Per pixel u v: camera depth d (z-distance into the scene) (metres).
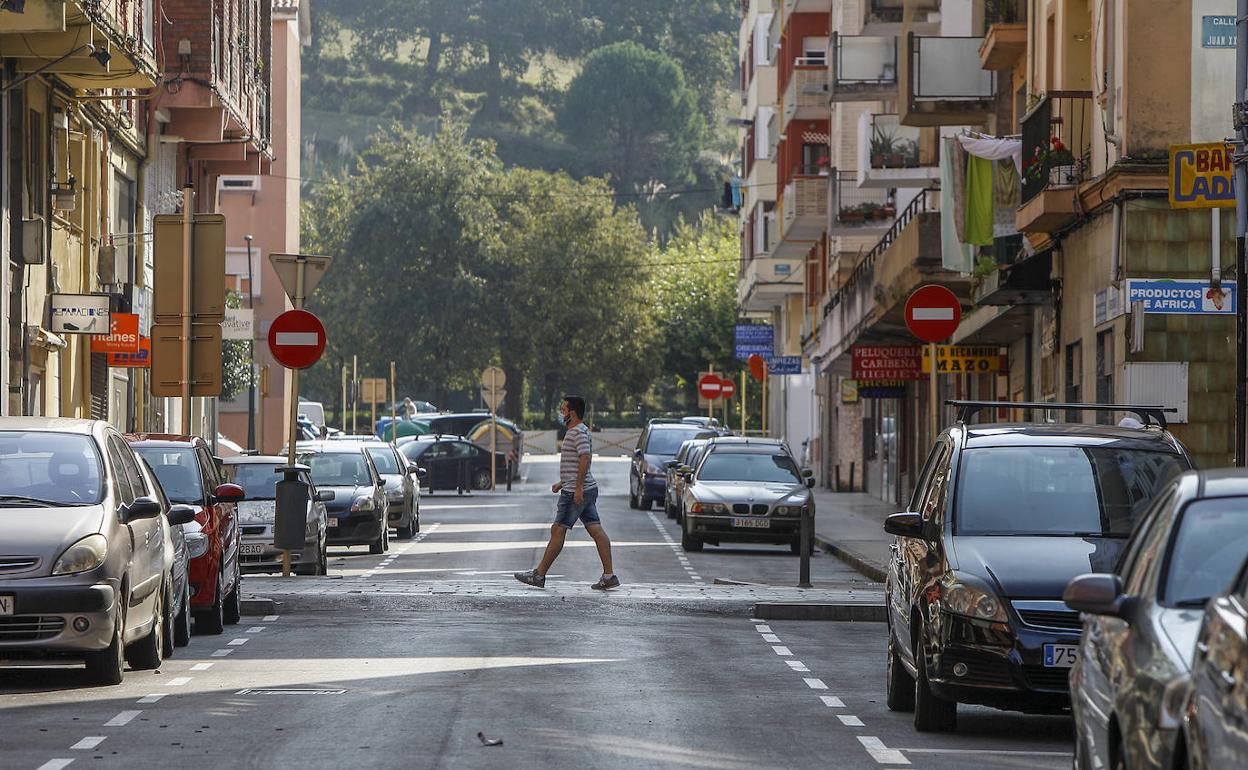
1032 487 17.69
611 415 161.38
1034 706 15.91
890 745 16.22
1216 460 32.62
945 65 49.78
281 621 28.14
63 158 46.62
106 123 50.78
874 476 78.12
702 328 146.88
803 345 99.81
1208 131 32.94
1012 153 41.41
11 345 41.84
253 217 104.25
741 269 121.50
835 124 74.94
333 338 148.88
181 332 33.25
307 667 21.80
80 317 44.44
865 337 62.72
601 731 16.69
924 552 17.34
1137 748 9.83
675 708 18.42
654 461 66.75
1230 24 28.34
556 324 144.62
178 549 23.83
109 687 19.70
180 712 17.75
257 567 36.34
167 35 55.69
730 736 16.56
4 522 19.34
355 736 16.22
